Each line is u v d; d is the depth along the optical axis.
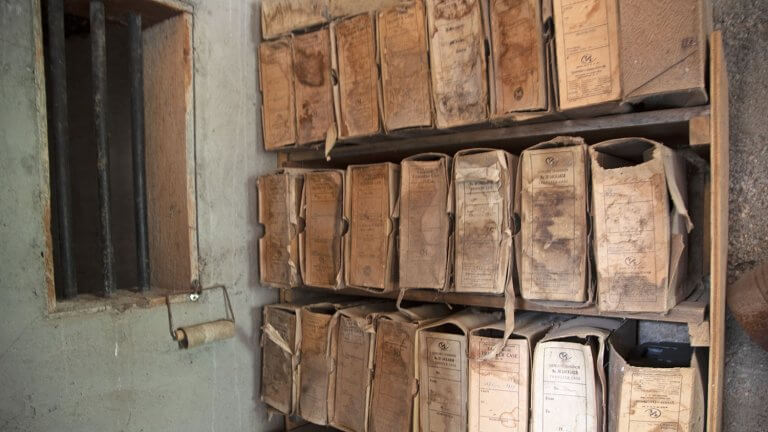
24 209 1.20
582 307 1.18
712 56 1.04
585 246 1.13
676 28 1.01
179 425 1.52
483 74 1.25
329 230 1.54
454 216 1.32
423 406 1.34
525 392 1.19
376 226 1.44
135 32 1.54
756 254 1.31
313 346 1.59
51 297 1.25
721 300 1.08
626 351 1.35
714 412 1.06
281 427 1.83
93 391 1.32
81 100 2.13
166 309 1.48
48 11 1.36
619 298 1.09
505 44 1.21
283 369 1.66
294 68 1.61
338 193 1.53
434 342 1.32
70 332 1.28
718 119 1.04
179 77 1.55
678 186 1.16
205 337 1.53
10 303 1.17
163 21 1.60
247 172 1.73
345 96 1.49
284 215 1.63
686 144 1.38
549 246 1.17
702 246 1.36
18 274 1.19
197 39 1.57
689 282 1.32
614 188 1.10
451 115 1.30
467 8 1.26
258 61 1.75
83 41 2.08
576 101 1.12
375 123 1.43
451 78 1.30
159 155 1.63
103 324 1.34
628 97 1.06
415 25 1.34
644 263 1.07
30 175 1.21
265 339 1.73
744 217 1.33
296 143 1.62
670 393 1.06
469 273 1.27
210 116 1.61
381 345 1.44
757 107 1.30
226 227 1.66
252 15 1.74
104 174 1.47
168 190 1.61
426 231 1.35
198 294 1.56
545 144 1.19
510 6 1.20
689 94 1.04
